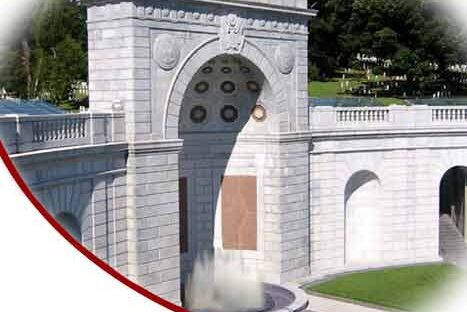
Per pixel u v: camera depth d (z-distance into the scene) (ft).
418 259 146.51
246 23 120.98
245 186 132.87
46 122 89.15
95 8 107.76
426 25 278.87
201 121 131.85
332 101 194.70
